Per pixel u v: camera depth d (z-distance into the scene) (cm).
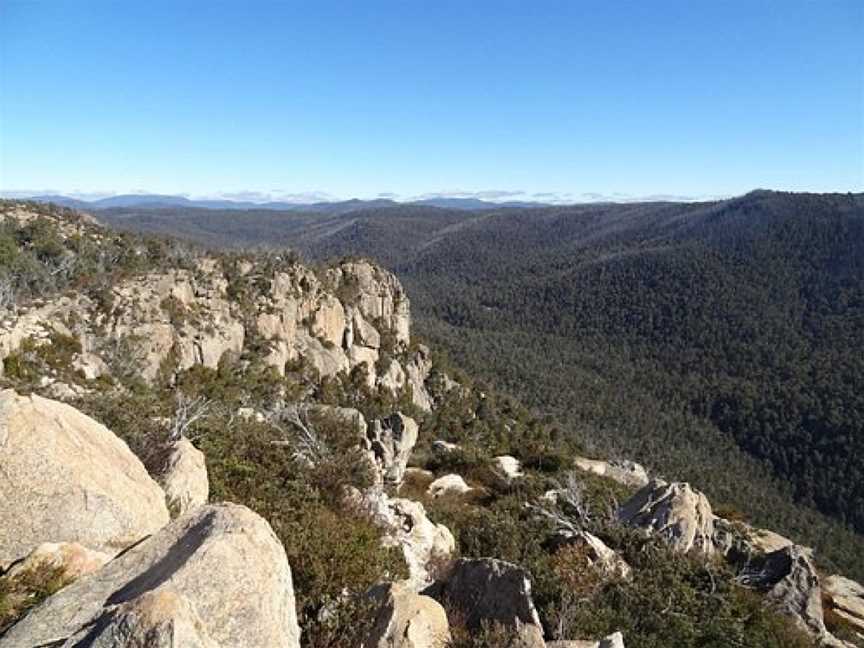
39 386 2016
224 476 1275
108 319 5019
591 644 934
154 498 887
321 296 8056
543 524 1927
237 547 625
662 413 17050
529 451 5241
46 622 557
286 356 6925
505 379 16825
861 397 15550
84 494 767
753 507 10569
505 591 994
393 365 8444
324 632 779
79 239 6462
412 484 2880
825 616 2234
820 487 13025
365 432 2442
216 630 563
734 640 1347
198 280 6600
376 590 847
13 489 738
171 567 603
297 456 1540
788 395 16825
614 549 1764
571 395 16738
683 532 2000
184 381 5069
